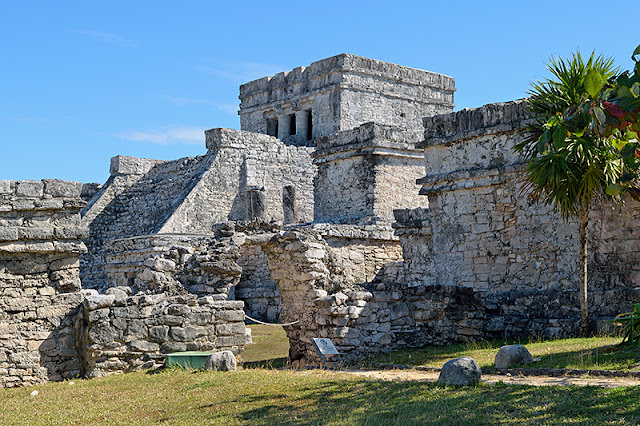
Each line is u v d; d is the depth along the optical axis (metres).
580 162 14.52
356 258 23.69
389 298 16.31
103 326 14.00
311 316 16.31
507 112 18.36
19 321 14.00
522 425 8.21
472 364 10.63
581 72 14.67
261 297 26.69
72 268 14.56
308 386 11.30
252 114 48.25
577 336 15.34
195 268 17.91
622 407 8.37
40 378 13.98
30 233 14.08
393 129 28.72
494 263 18.23
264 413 9.88
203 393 11.39
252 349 18.83
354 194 28.55
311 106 44.66
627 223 16.12
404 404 9.61
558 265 17.05
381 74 44.28
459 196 19.09
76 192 14.72
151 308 14.45
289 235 16.83
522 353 12.00
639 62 6.99
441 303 16.94
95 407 11.09
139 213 38.00
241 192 36.59
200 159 37.41
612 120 7.00
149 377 13.12
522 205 17.80
